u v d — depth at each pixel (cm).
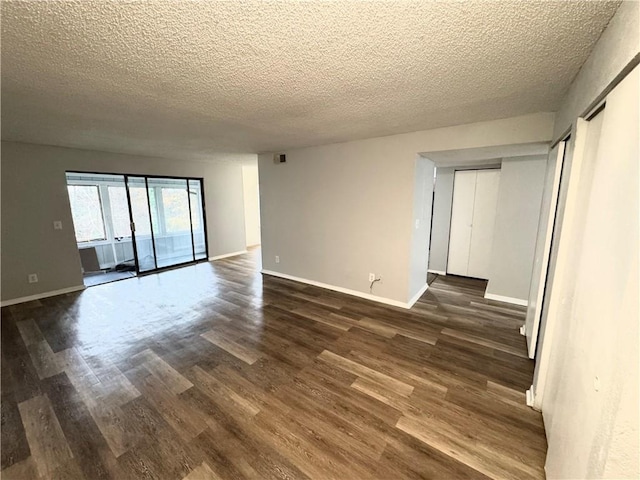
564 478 113
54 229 404
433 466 146
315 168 421
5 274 367
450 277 503
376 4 106
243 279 493
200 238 634
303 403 192
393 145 339
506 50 139
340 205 402
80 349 261
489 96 203
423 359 244
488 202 470
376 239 373
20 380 216
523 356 248
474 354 252
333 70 162
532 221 354
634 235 77
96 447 157
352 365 235
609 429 79
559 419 131
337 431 169
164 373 225
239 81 177
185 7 106
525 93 195
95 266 532
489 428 170
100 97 204
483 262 484
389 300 374
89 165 438
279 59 150
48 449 156
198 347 265
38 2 101
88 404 191
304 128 300
